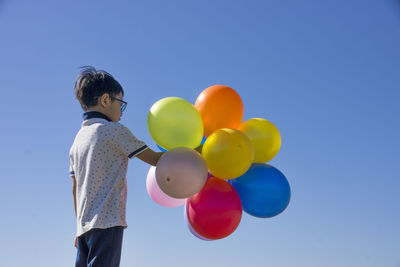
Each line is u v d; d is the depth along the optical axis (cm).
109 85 201
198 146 233
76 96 204
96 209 174
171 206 265
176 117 218
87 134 185
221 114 241
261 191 239
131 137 186
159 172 192
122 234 178
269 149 254
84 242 179
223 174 218
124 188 184
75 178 200
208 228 222
